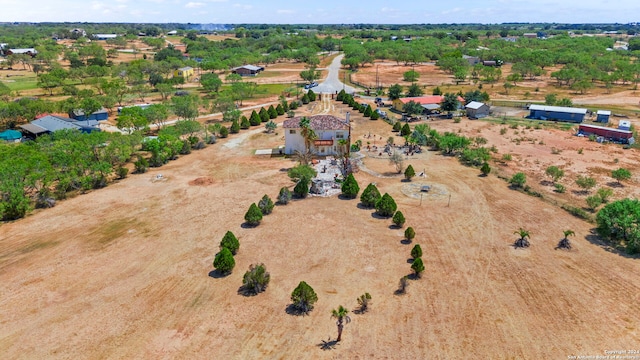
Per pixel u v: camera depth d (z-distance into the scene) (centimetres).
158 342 2805
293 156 6950
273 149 7362
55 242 4209
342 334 2845
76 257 3919
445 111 10075
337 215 4725
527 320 2958
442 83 14750
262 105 11375
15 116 8662
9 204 4728
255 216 4456
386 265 3703
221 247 3909
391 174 6041
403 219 4388
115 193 5466
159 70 15850
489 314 3028
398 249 3975
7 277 3609
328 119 7088
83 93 10788
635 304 3111
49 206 5059
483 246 3997
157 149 6556
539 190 5400
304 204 5034
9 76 16212
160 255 3931
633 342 2727
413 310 3084
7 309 3181
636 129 8406
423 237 4191
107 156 6053
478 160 6391
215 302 3228
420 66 19012
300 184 5203
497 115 10050
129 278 3569
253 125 9088
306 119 6475
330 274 3578
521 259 3759
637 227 3838
